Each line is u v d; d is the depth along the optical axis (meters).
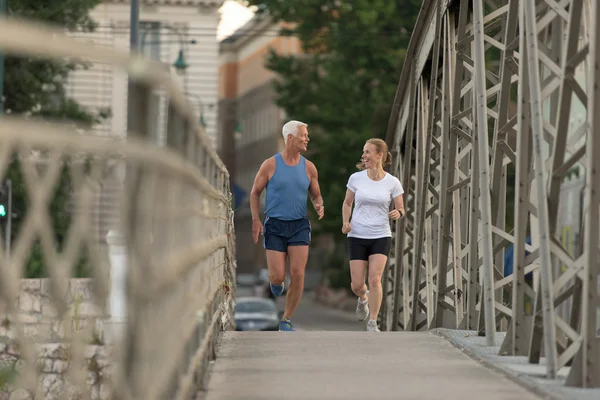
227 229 28.84
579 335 17.84
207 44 120.50
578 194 68.25
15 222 54.19
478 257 29.41
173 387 11.79
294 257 31.66
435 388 17.08
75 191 9.19
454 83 29.55
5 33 6.55
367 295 33.78
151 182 9.18
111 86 108.31
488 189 23.14
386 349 23.02
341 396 16.11
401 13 112.50
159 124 9.61
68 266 9.29
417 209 37.78
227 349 22.67
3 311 10.62
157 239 9.59
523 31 20.00
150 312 9.46
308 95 118.69
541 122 18.31
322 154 114.00
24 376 11.09
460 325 28.05
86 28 85.31
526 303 52.94
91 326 10.20
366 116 113.12
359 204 32.53
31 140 7.83
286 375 18.53
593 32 16.84
